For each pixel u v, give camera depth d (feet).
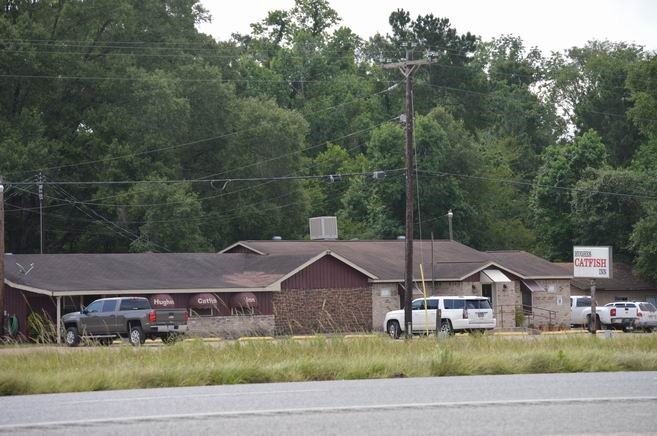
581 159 501.15
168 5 499.92
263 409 93.86
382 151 500.33
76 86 435.94
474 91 651.25
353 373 134.51
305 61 654.12
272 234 476.13
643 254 432.25
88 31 449.89
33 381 123.75
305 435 77.41
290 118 474.90
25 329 291.38
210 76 460.14
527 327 348.59
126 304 260.62
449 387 114.73
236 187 467.52
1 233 271.08
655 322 339.36
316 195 559.79
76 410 96.27
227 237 474.90
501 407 93.09
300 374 132.87
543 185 505.66
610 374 135.23
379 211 501.97
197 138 465.47
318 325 322.96
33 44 419.13
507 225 551.18
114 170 418.10
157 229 411.75
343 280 330.34
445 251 380.17
